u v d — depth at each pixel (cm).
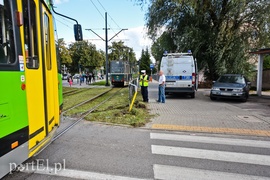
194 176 366
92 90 2047
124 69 2662
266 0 1700
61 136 573
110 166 399
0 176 260
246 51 1906
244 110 964
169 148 495
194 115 846
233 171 386
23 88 302
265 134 604
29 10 336
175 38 2089
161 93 1180
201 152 474
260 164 416
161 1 1847
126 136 580
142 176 364
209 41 1955
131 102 931
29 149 322
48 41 436
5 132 268
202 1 1744
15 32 291
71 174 367
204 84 2211
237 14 1784
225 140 557
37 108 351
